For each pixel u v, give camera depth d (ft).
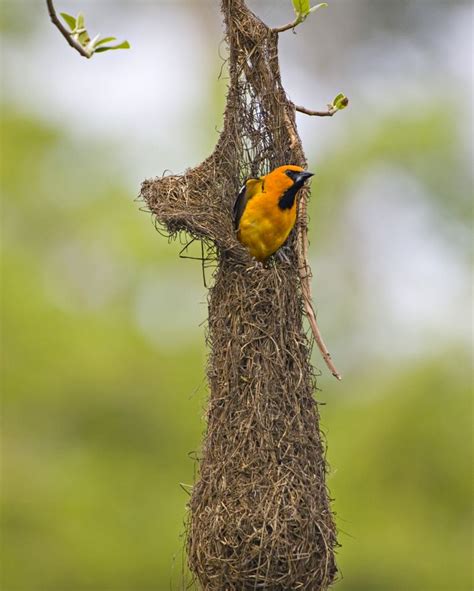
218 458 24.63
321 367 55.57
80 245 55.26
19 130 57.06
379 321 57.00
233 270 25.63
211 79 64.95
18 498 51.44
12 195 55.77
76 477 52.19
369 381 55.01
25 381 52.29
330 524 24.84
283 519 23.91
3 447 52.06
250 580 23.84
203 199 26.48
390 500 51.93
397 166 58.95
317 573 24.13
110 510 51.96
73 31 22.27
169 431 53.31
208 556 24.07
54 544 50.90
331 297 57.52
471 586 50.57
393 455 52.49
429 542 51.13
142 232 55.26
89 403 53.16
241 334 25.18
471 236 58.03
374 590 50.83
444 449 52.26
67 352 52.65
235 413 24.71
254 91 26.84
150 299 54.34
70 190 56.34
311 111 27.40
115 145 57.72
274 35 26.68
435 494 52.16
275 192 26.58
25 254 54.60
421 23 71.00
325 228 58.65
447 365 53.52
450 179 58.70
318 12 70.69
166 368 53.31
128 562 50.78
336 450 53.06
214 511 24.23
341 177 59.16
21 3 60.39
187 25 68.95
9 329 52.47
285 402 24.89
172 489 52.65
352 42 71.00
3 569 50.44
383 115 60.70
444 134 59.11
